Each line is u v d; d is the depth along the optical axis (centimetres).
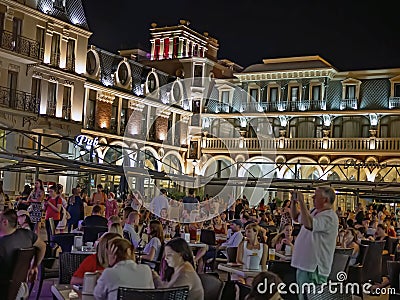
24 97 3022
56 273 1061
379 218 1919
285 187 2691
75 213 1752
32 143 3067
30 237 779
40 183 1708
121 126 3869
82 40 3494
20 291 767
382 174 3728
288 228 1188
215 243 1451
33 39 3108
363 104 3831
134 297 556
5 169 2323
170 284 618
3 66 2927
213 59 5059
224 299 711
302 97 4006
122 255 609
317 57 4041
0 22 2912
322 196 709
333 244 703
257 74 4138
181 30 4634
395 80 3759
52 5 3278
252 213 1941
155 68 4478
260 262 942
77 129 3397
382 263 1241
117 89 3781
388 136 3762
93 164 2317
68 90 3388
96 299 598
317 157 3900
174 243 630
